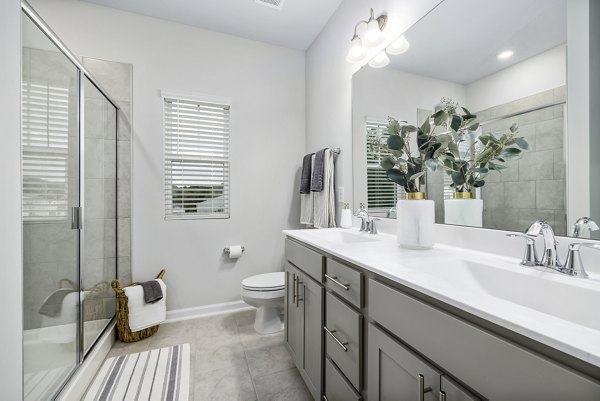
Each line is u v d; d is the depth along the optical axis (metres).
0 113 0.96
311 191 2.34
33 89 1.15
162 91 2.28
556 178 0.85
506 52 0.99
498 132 1.02
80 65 1.52
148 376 1.57
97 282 1.83
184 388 1.47
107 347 1.80
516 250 0.94
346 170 2.03
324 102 2.38
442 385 0.59
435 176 1.28
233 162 2.55
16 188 1.01
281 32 2.50
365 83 1.79
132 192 2.22
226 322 2.29
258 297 1.97
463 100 1.15
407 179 1.21
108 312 2.00
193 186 2.45
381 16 1.64
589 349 0.37
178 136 2.39
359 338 0.92
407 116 1.44
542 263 0.81
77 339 1.47
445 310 0.61
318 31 2.47
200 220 2.44
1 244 0.97
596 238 0.75
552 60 0.86
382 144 1.62
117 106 2.12
